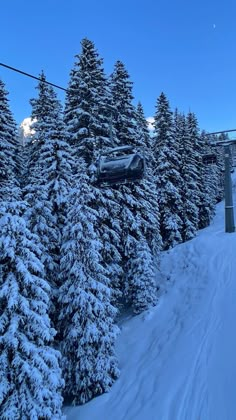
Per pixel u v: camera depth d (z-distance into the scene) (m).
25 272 11.80
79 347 15.69
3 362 11.20
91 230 16.73
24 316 11.88
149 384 14.68
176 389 13.04
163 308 21.28
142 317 21.48
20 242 12.16
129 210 23.31
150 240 25.62
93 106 22.53
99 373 15.67
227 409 10.59
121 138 24.73
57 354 12.55
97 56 23.83
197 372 13.38
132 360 17.80
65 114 23.98
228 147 28.06
